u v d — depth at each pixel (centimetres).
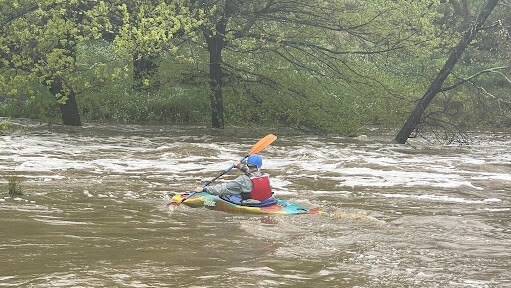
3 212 899
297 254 739
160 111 2588
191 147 1723
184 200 1022
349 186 1291
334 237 831
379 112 2366
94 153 1658
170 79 2494
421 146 2178
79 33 2019
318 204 1082
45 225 833
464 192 1252
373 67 2428
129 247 742
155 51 1823
